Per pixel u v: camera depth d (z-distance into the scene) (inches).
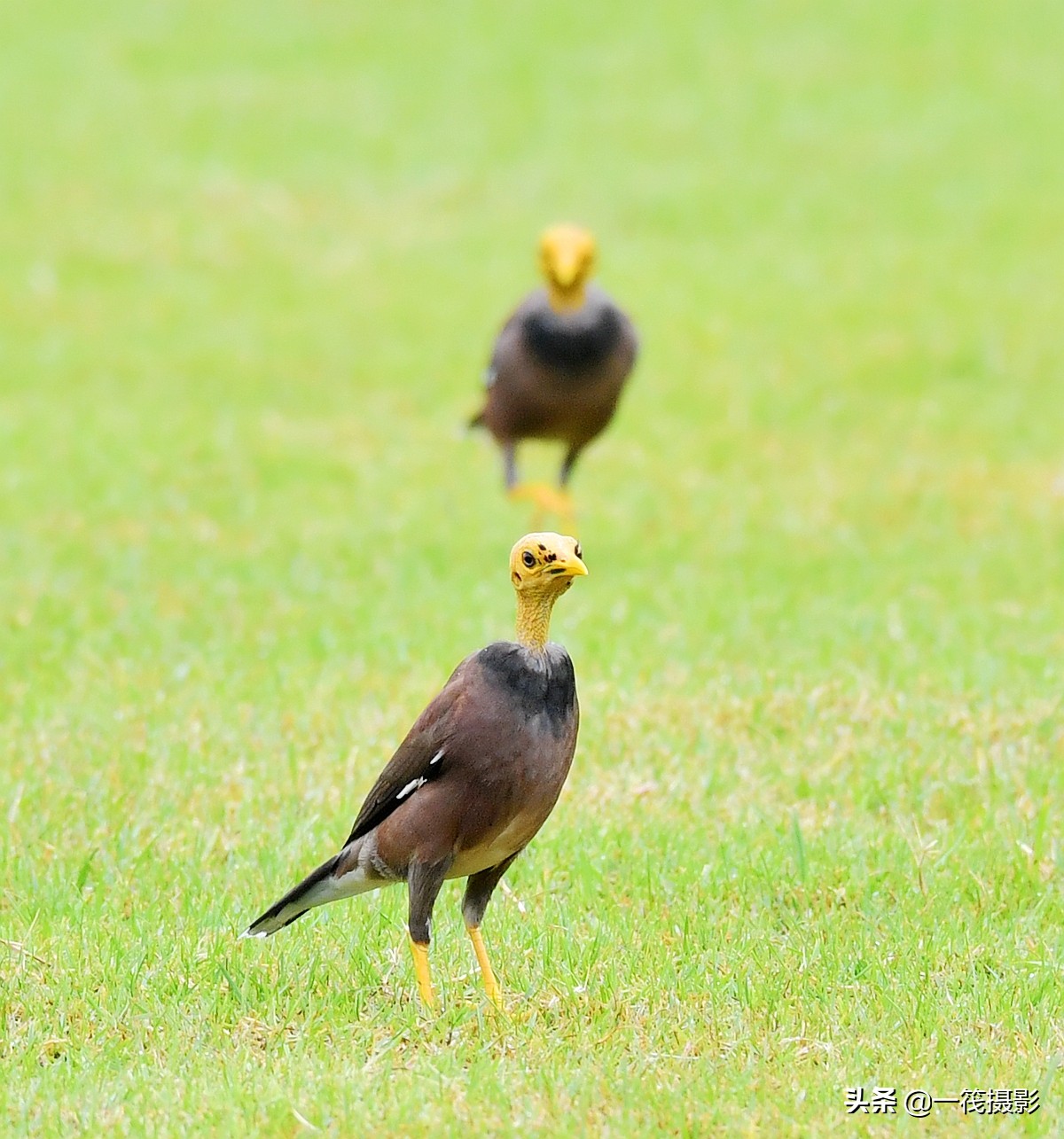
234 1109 241.1
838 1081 250.1
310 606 516.1
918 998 277.6
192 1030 270.1
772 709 418.9
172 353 867.4
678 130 1294.3
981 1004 277.6
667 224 1124.5
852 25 1507.1
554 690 262.2
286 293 984.3
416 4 1557.6
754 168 1224.2
